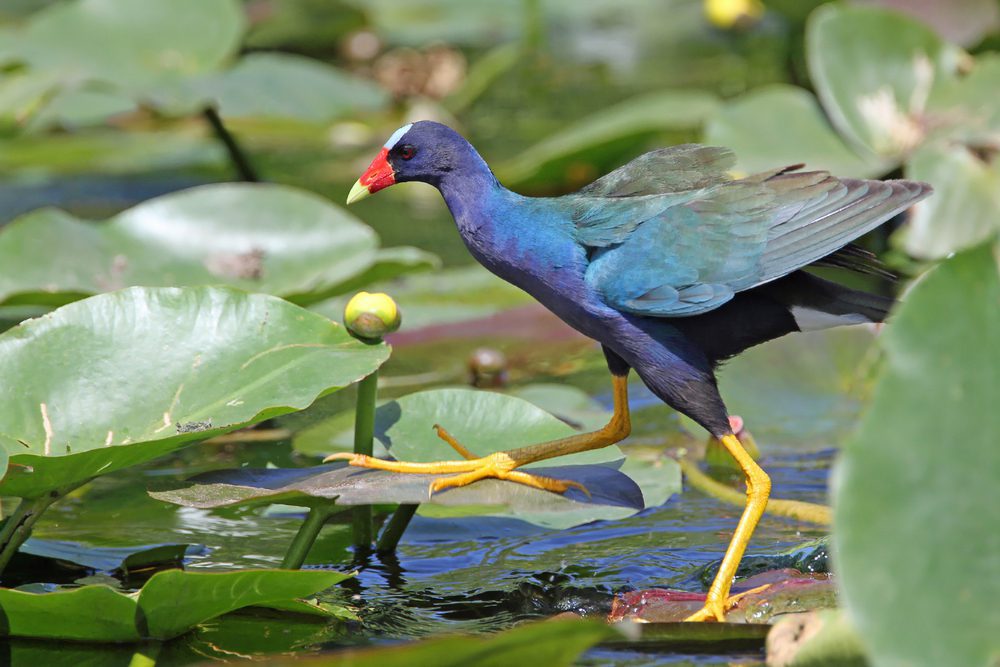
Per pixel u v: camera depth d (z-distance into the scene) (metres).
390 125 15.48
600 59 17.47
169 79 11.49
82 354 5.83
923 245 9.87
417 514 6.92
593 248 6.20
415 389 8.74
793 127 10.96
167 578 5.02
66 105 13.80
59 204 12.61
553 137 14.45
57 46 11.69
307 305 8.36
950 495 4.02
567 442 6.31
